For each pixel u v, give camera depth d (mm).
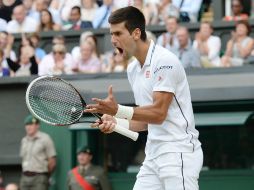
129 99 24266
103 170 24484
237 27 26344
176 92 12781
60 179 25562
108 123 13055
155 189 13148
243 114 23719
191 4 28453
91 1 29484
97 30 27891
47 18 30000
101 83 24906
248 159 24609
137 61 13109
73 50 27781
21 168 26641
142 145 25484
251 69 24109
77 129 24359
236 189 24625
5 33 28875
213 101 23953
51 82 13234
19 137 27031
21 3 30594
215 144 24844
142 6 28500
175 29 26438
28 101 13086
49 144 25344
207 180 24797
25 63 28484
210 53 26156
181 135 12883
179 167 12781
